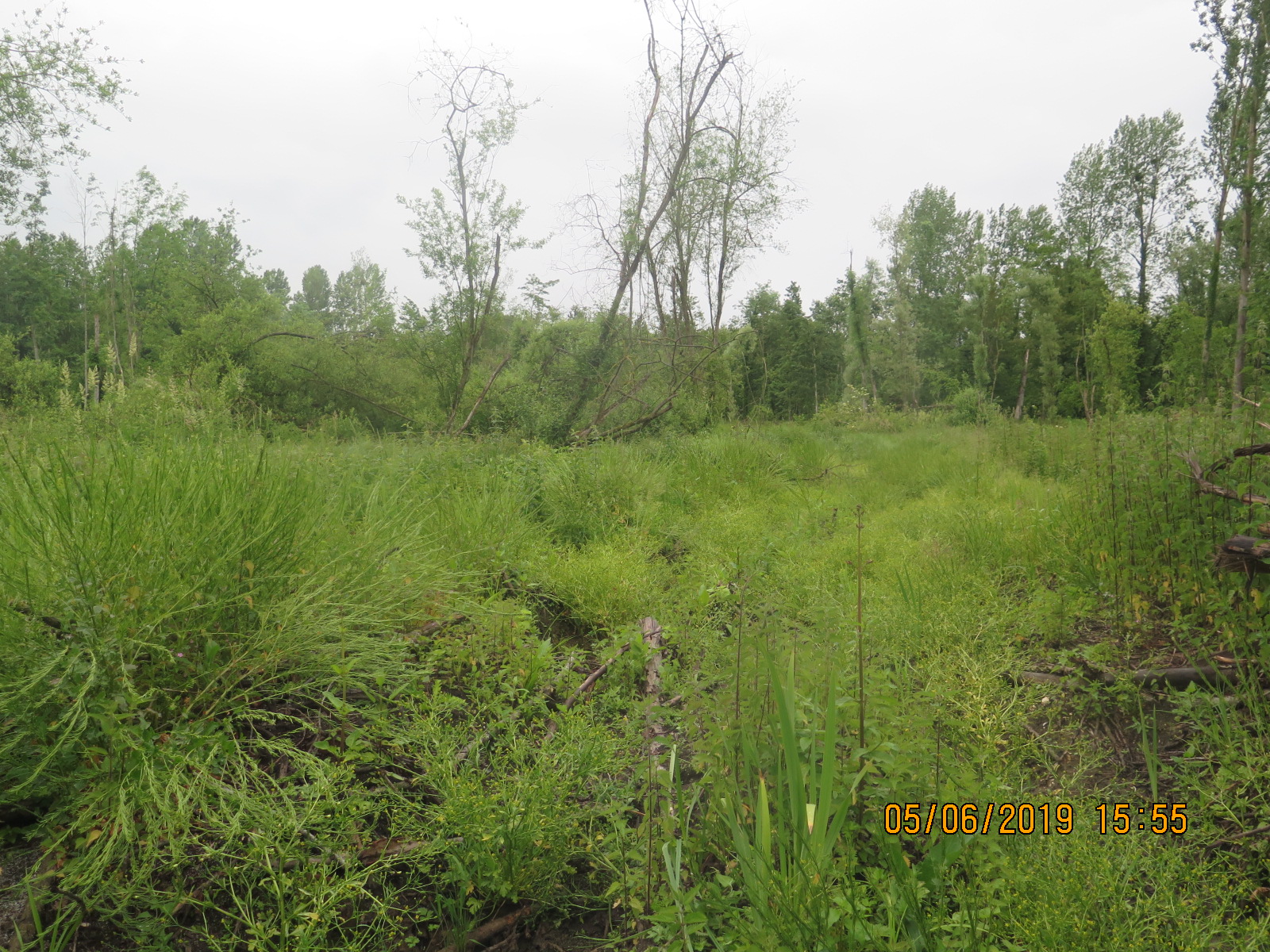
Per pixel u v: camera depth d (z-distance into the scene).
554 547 5.96
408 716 3.19
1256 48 24.39
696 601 4.61
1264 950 1.98
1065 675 3.72
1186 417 4.96
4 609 2.51
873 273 49.56
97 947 2.06
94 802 2.24
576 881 2.65
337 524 3.89
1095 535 4.90
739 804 2.39
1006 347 45.75
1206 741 3.04
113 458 3.20
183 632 2.75
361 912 2.33
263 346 16.27
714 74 16.39
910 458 12.26
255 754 2.78
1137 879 2.24
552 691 3.78
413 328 14.56
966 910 2.02
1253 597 3.56
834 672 2.52
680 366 14.98
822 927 1.93
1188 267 41.44
